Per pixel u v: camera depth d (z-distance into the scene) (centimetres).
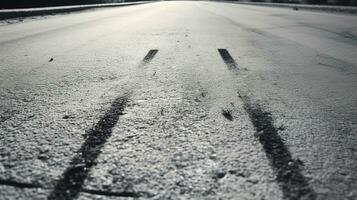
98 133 187
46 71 339
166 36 634
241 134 184
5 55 430
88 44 530
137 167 149
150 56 422
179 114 216
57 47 498
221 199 126
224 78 308
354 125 198
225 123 200
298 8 1908
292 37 608
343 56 417
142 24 919
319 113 218
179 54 435
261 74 322
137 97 252
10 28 796
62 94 260
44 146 169
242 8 2153
